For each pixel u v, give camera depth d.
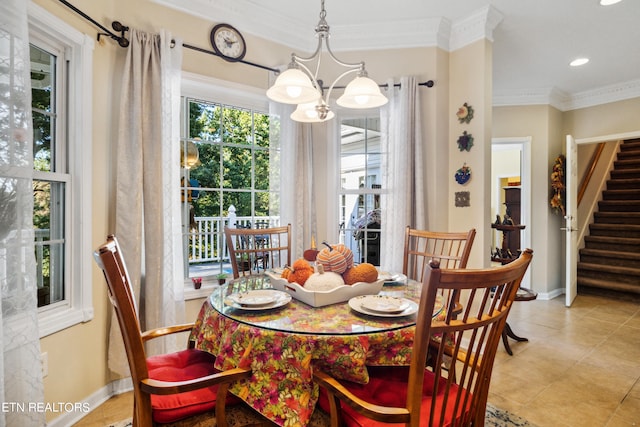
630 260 4.52
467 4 2.66
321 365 1.15
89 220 1.98
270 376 1.14
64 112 1.92
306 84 1.61
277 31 2.92
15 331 1.37
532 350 2.82
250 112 2.98
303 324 1.20
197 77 2.52
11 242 1.37
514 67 3.71
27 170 1.42
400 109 2.95
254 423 1.23
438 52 3.00
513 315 3.75
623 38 3.09
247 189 2.97
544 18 2.79
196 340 1.52
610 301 4.30
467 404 1.13
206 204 2.77
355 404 0.98
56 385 1.77
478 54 2.88
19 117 1.39
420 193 2.92
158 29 2.37
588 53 3.39
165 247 2.26
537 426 1.84
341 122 3.31
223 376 1.11
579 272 4.80
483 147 2.87
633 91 4.14
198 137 2.71
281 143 2.92
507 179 7.50
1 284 1.33
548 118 4.42
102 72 2.10
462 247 2.95
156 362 1.42
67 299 1.91
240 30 2.76
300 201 2.99
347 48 3.09
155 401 1.18
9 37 1.35
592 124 4.48
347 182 3.31
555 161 4.52
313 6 2.70
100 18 2.08
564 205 4.58
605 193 5.57
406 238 2.40
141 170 2.16
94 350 2.01
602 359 2.65
